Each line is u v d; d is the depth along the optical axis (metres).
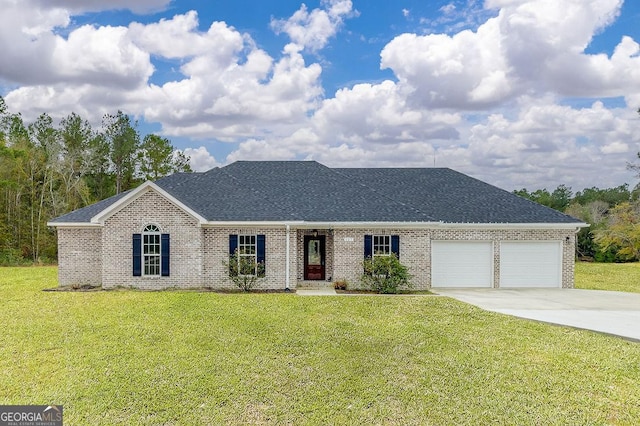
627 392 8.37
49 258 41.00
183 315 14.04
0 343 11.01
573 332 12.45
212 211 20.41
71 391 8.12
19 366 9.40
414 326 12.99
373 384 8.63
